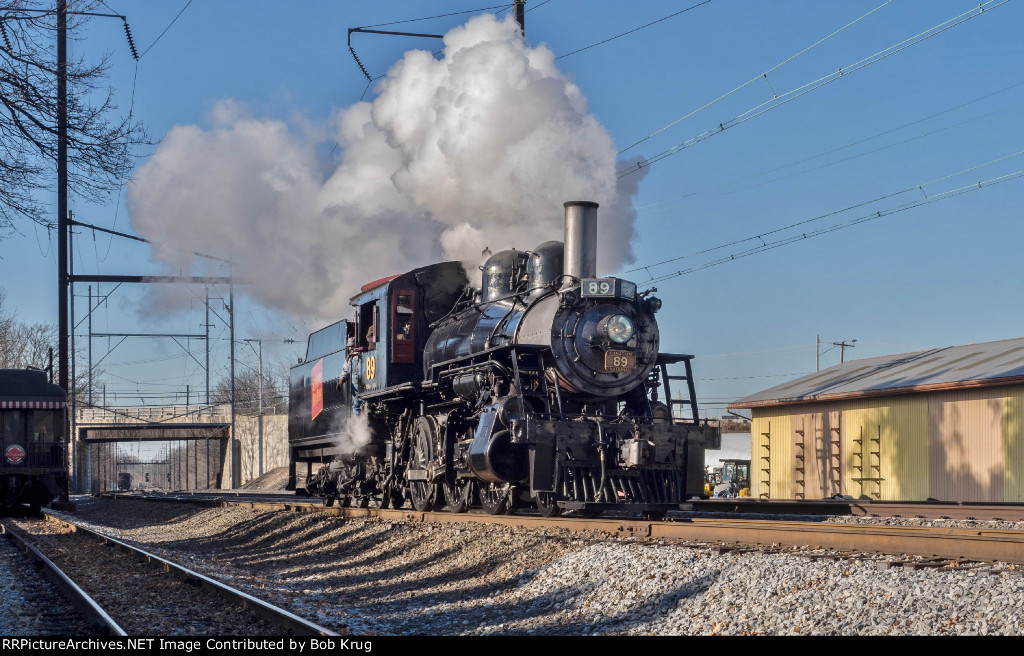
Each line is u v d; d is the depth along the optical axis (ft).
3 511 87.15
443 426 52.37
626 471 45.50
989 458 78.89
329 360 71.15
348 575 40.86
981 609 21.68
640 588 28.73
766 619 23.67
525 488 48.01
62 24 41.45
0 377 83.66
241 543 59.47
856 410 93.56
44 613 28.81
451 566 38.63
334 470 70.59
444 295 59.93
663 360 50.34
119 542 47.85
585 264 48.80
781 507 63.67
